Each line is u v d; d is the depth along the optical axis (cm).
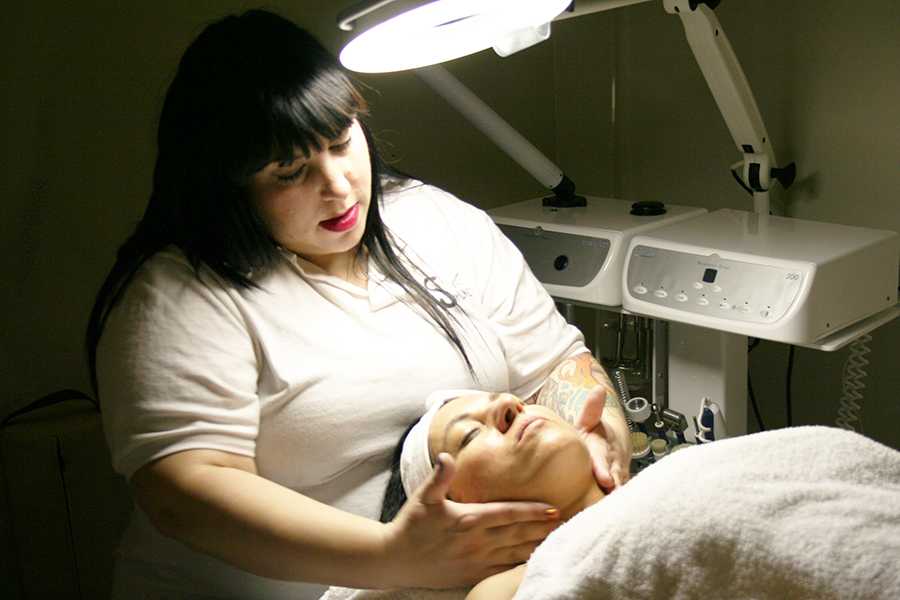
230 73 122
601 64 225
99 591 180
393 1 111
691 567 98
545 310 158
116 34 175
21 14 167
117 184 180
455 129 222
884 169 184
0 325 173
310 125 120
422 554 114
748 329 150
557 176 189
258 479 121
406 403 136
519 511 113
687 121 213
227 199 128
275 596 136
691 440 172
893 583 91
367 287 141
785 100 195
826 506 99
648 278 164
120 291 130
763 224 171
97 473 174
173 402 121
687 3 159
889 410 192
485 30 133
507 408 122
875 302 159
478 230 159
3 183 170
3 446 170
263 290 132
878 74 181
